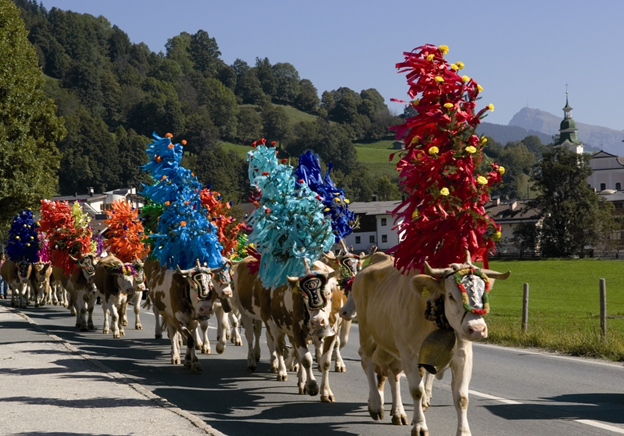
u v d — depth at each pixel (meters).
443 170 7.62
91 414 8.62
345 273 12.08
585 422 8.61
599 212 87.38
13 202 36.84
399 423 8.66
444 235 7.55
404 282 7.89
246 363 13.73
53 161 38.75
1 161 35.31
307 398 10.34
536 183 89.25
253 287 12.36
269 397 10.43
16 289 30.41
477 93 7.88
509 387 10.95
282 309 10.81
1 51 36.41
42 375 11.64
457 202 7.57
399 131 7.98
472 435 8.12
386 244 110.12
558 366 13.01
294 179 11.59
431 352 6.97
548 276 59.34
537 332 16.56
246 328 12.95
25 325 19.97
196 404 9.95
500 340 16.81
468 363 7.22
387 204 113.94
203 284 12.70
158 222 14.80
